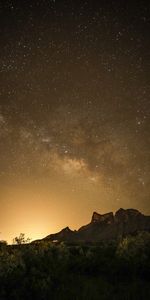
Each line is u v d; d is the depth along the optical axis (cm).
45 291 1294
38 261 1677
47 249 1981
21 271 1425
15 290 1259
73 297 1284
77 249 2548
